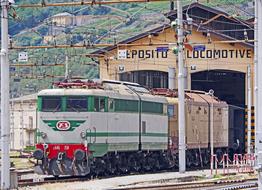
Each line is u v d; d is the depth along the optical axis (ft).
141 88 389.80
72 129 318.65
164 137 399.24
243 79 580.71
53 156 319.68
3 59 249.55
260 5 145.48
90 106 318.86
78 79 331.77
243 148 550.36
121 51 423.64
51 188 266.16
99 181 301.22
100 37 430.20
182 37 352.90
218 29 565.94
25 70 629.10
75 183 291.38
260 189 141.49
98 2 274.57
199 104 448.65
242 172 394.93
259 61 145.18
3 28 250.78
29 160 473.26
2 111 248.73
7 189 247.29
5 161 247.70
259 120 144.05
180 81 354.33
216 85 585.63
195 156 439.22
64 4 274.77
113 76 561.02
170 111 411.75
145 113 372.79
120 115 344.08
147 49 556.92
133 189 260.83
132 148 358.23
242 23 544.21
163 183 304.30
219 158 487.61
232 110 533.55
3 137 248.11
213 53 549.95
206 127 460.96
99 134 323.98
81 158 314.55
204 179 346.54
